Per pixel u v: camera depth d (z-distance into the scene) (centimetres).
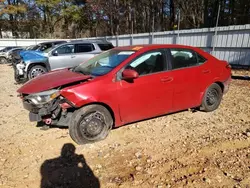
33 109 345
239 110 504
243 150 336
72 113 353
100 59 429
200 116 471
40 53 890
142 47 404
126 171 294
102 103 356
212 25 2123
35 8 3738
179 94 428
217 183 266
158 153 335
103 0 3222
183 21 2669
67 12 3741
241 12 2305
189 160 315
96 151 343
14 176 289
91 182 275
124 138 381
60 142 372
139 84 378
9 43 2717
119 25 3278
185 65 435
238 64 1051
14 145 366
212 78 469
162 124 434
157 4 2928
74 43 934
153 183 270
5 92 737
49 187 269
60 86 345
